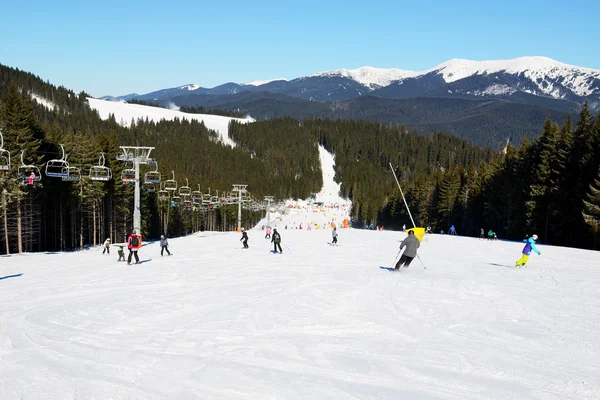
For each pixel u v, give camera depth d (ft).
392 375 24.11
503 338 31.04
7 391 22.20
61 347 29.43
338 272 66.28
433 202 342.23
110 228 201.46
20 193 131.75
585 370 24.79
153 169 279.08
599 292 48.96
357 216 561.43
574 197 173.68
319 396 21.39
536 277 60.75
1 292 51.37
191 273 67.92
